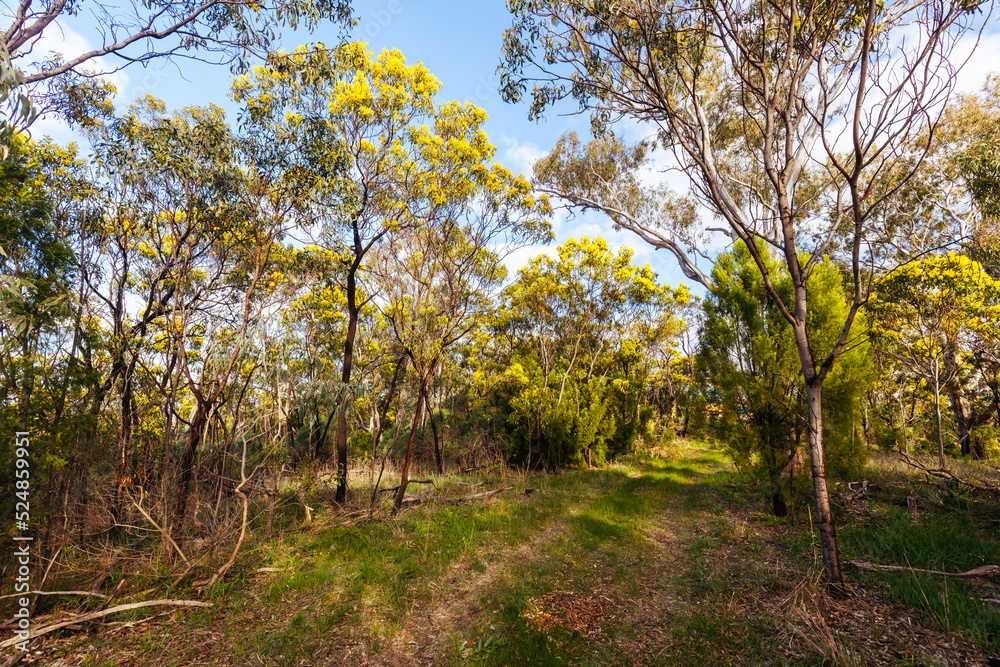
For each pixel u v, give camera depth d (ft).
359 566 19.22
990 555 16.83
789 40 17.56
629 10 19.74
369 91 28.35
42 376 18.16
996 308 37.19
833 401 25.08
